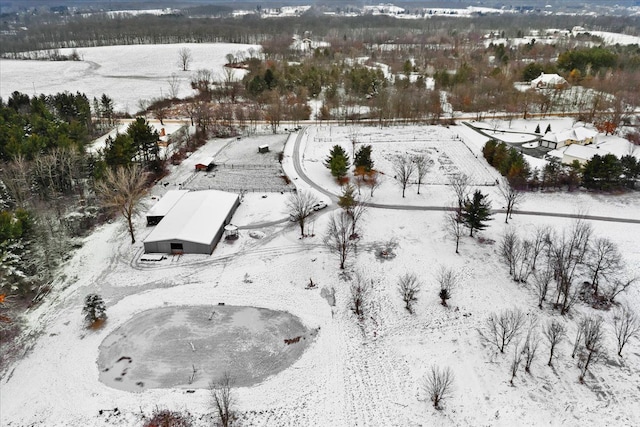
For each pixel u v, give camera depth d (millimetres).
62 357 58625
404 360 58406
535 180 102938
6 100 183000
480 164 119062
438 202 98438
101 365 57594
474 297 68938
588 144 123812
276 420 50781
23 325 63625
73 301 68562
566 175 103438
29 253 70000
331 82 188750
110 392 53906
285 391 54281
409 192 103375
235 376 56219
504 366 56906
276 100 161375
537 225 87000
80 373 56344
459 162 120750
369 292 70438
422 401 52750
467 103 166250
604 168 98312
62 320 64750
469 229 86062
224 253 80125
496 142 120500
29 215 73375
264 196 100938
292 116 158875
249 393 53875
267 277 74000
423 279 73125
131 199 81312
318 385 55125
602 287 69188
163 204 93250
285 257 78938
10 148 99188
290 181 108938
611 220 88438
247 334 62625
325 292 70875
